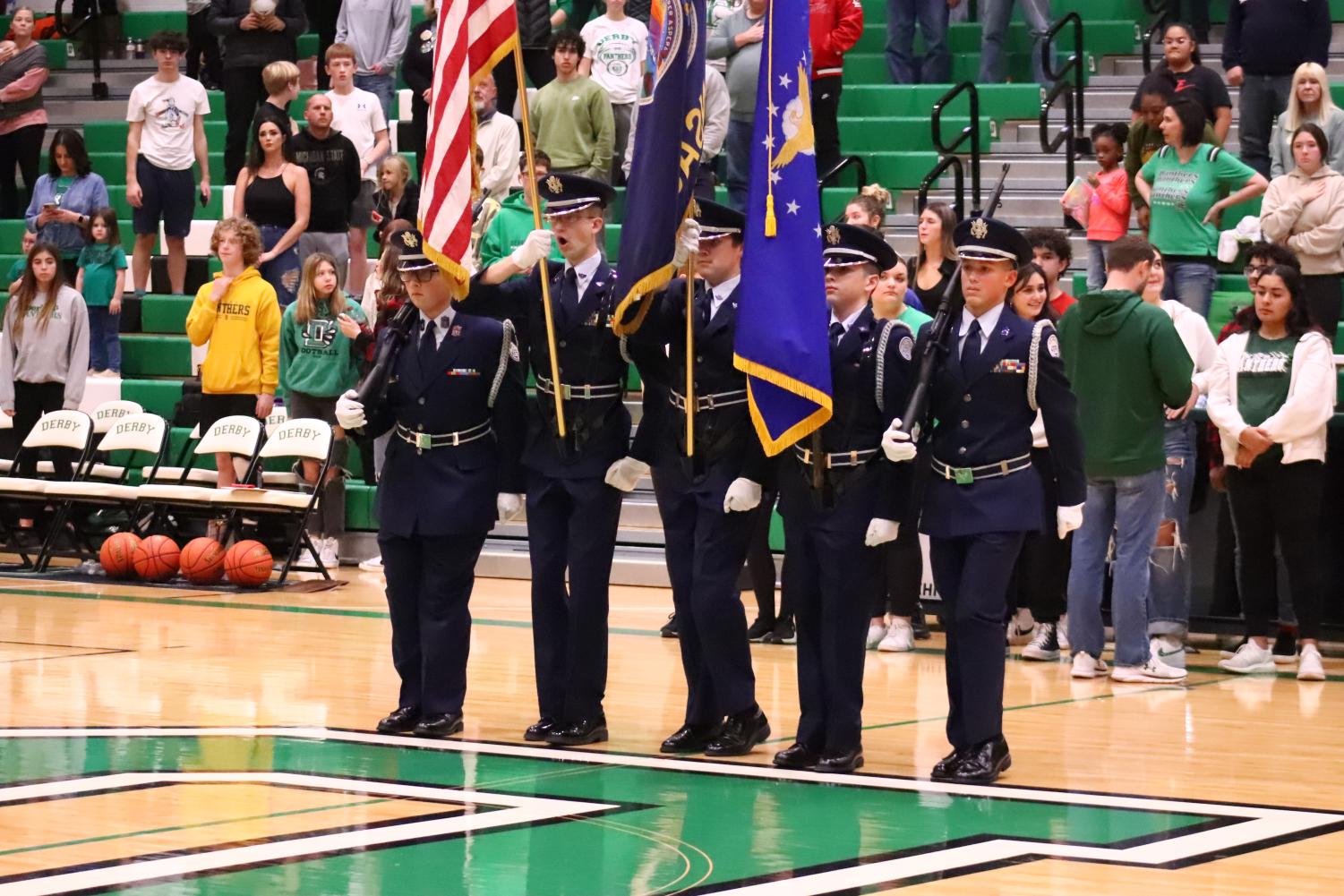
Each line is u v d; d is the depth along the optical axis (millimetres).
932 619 15656
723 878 6938
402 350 9992
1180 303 15008
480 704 11062
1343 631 13961
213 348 18516
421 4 25922
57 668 12156
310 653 13039
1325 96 17078
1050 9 22516
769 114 9188
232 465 18344
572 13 24359
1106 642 14578
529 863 7145
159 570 17188
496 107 19891
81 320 19547
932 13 21875
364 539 18969
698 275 9742
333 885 6758
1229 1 19453
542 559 9906
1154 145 17297
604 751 9656
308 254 20203
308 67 26094
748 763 9406
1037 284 12469
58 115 26656
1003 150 21016
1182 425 13523
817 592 9367
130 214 24000
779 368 8930
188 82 22391
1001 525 9070
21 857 7133
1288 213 15664
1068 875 7098
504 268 9695
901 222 20484
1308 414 12945
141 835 7531
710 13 20969
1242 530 13336
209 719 10383
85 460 18422
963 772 9016
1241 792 8836
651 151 9266
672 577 9773
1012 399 9133
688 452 9461
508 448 9977
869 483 9188
